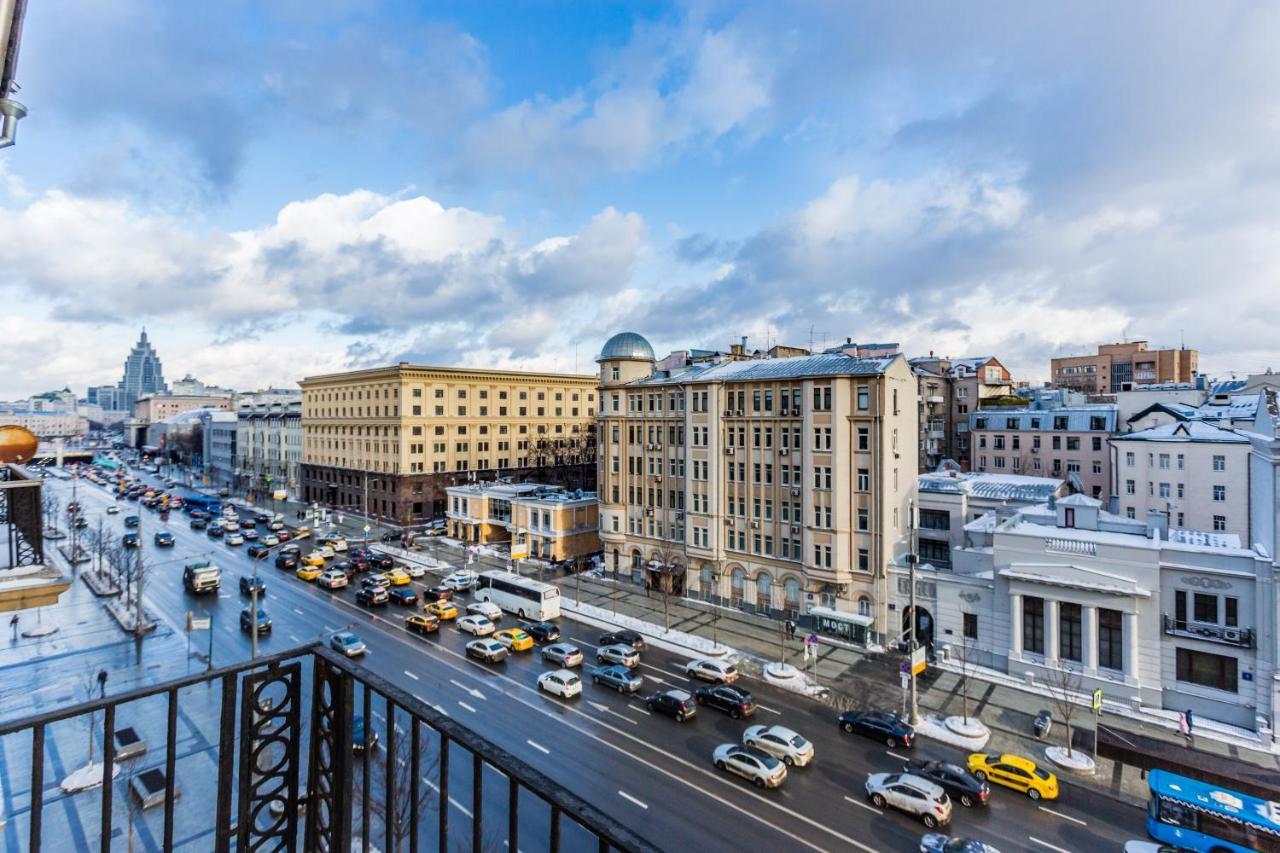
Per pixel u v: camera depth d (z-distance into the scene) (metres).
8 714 31.25
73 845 21.42
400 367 85.44
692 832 23.09
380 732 28.94
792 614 47.16
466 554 66.00
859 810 24.55
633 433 57.53
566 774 26.64
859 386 43.31
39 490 12.70
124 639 41.84
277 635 43.50
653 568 54.19
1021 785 25.81
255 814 6.47
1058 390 96.75
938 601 39.56
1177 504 58.22
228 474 137.62
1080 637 34.44
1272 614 29.73
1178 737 30.00
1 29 5.92
